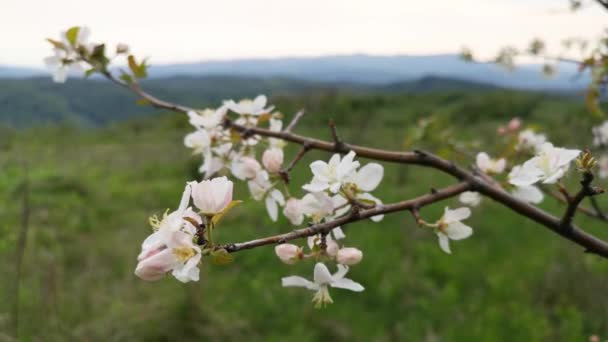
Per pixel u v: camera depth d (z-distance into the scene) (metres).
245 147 1.79
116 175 12.99
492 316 4.98
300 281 1.19
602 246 1.29
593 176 1.20
